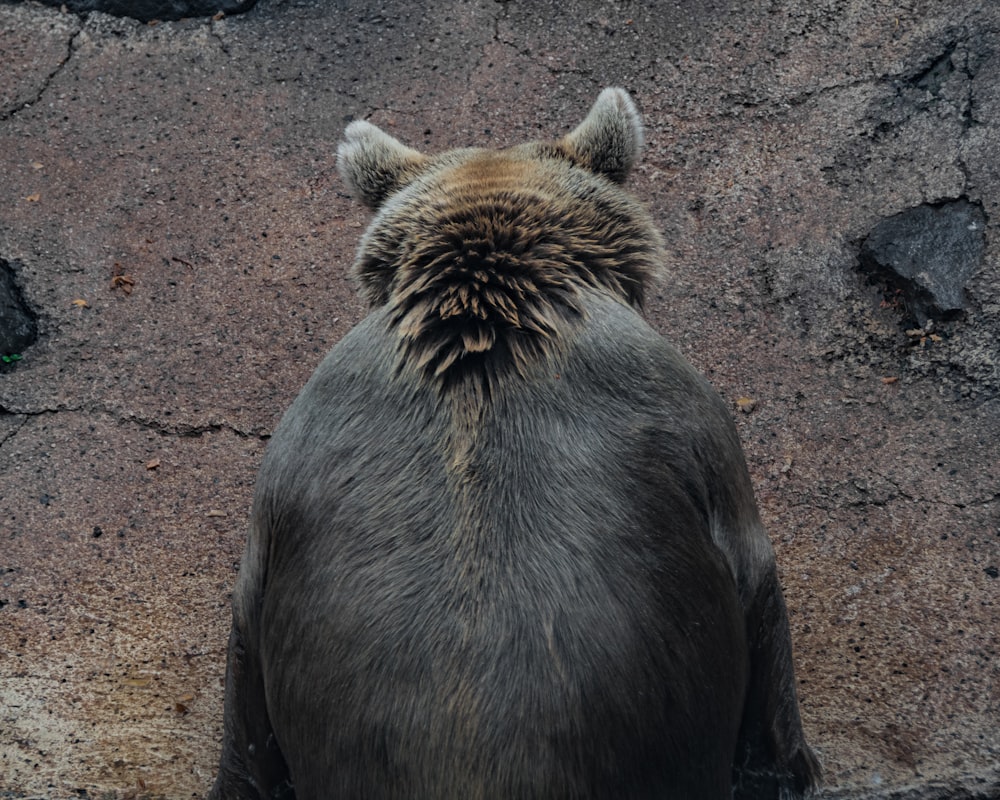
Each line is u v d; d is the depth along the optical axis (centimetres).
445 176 733
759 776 734
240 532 958
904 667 838
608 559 549
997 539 898
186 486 987
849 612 875
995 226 1063
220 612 908
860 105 1191
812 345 1040
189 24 1348
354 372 621
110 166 1216
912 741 796
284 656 586
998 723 798
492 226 643
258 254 1143
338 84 1283
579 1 1336
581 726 520
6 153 1226
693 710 572
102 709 848
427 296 625
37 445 1013
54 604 911
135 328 1090
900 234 1081
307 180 1200
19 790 803
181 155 1225
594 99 1242
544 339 605
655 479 588
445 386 591
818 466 964
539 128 1221
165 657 881
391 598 540
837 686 834
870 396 1001
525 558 539
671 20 1305
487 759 510
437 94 1263
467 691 514
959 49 1199
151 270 1131
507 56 1292
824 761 789
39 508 972
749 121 1207
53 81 1294
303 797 593
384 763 529
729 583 627
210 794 760
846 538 920
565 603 531
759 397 1011
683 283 1092
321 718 555
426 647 525
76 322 1093
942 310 1023
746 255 1105
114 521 965
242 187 1197
